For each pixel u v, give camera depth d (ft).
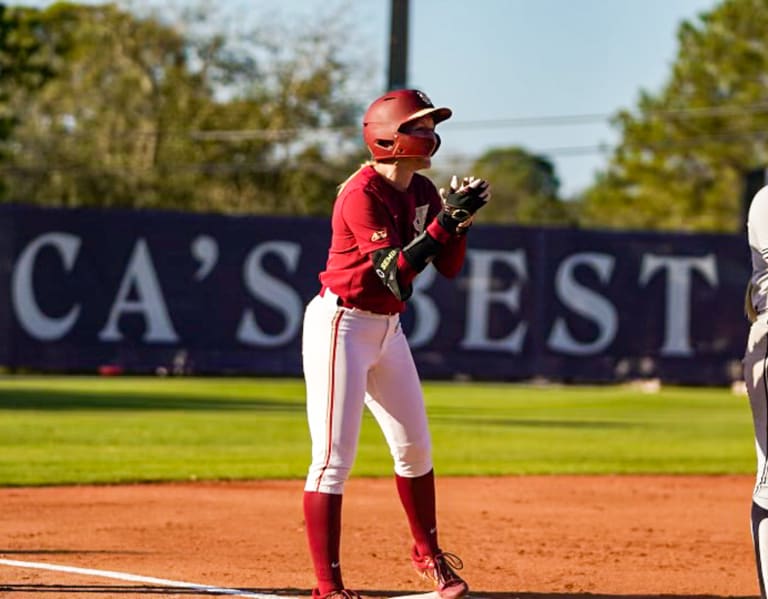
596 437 167.94
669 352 258.78
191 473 118.93
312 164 460.55
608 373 258.37
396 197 58.39
